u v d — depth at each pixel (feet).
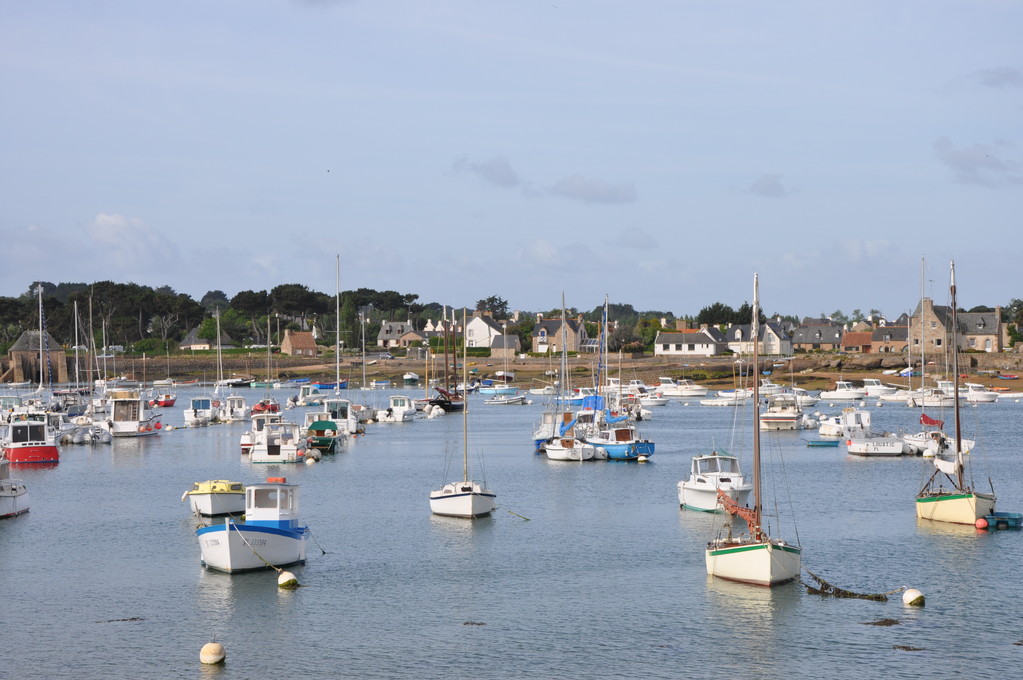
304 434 367.45
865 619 153.38
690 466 331.98
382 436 449.48
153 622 154.71
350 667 136.15
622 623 152.56
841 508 244.01
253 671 135.03
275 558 184.14
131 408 452.35
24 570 185.88
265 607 161.68
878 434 374.22
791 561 172.14
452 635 148.36
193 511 238.68
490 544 205.87
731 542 177.06
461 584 175.01
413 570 184.55
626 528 221.66
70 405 533.55
